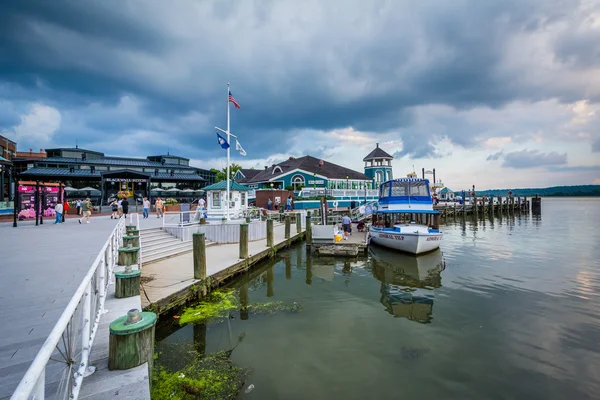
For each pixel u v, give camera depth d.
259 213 25.97
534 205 56.19
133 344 4.11
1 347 4.53
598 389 5.96
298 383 6.14
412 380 6.25
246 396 5.74
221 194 22.84
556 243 23.38
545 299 10.95
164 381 6.15
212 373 6.45
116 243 10.30
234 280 13.31
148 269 12.14
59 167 49.31
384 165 55.66
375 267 16.30
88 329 3.93
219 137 20.33
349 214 34.72
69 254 10.61
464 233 30.16
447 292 11.91
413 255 18.72
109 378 3.90
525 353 7.27
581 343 7.75
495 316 9.47
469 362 6.90
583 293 11.60
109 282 7.63
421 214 21.66
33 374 1.96
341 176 48.81
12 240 13.55
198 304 10.26
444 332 8.38
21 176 41.09
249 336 8.17
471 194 65.00
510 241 24.61
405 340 7.93
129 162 55.53
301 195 39.16
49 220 23.97
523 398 5.74
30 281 7.55
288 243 21.53
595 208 83.62
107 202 40.25
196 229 18.17
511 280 13.47
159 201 29.53
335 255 18.81
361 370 6.59
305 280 13.88
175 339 7.99
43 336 4.88
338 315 9.62
